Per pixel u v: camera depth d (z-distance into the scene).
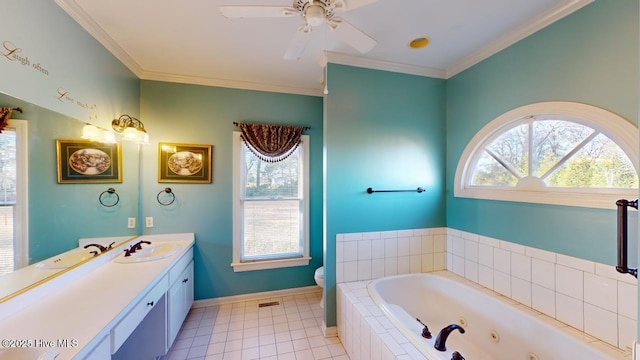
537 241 1.73
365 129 2.30
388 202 2.37
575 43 1.50
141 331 1.82
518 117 1.84
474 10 1.61
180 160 2.61
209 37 1.93
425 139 2.48
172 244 2.45
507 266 1.93
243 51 2.14
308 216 3.01
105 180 2.02
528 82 1.77
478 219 2.20
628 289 1.30
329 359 1.92
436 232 2.52
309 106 3.02
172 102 2.60
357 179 2.28
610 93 1.35
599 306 1.41
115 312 1.25
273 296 2.93
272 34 1.90
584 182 1.52
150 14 1.65
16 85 1.23
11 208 1.28
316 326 2.37
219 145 2.73
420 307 2.29
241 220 2.82
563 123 1.63
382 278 2.28
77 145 1.72
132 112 2.37
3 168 1.24
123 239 2.24
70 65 1.58
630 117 1.28
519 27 1.78
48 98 1.42
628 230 1.31
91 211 1.86
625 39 1.30
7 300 1.21
